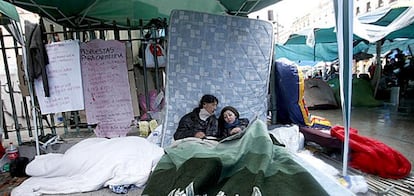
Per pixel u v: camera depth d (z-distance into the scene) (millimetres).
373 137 3898
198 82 3668
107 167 2561
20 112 5141
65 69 3680
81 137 4262
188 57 3650
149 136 3619
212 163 1890
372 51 10414
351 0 2064
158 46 4387
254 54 3857
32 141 3590
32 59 3441
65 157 2742
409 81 8258
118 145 2793
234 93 3760
